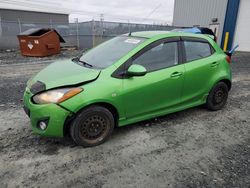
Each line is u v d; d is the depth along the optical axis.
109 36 19.44
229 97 5.88
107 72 3.38
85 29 19.02
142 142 3.57
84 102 3.11
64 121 3.10
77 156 3.16
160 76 3.76
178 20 24.36
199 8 21.38
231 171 2.94
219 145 3.57
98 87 3.23
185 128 4.08
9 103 5.12
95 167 2.95
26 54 13.30
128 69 3.40
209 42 4.66
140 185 2.65
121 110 3.50
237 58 13.44
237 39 17.97
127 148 3.39
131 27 20.45
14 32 18.03
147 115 3.85
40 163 2.99
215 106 4.83
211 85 4.54
